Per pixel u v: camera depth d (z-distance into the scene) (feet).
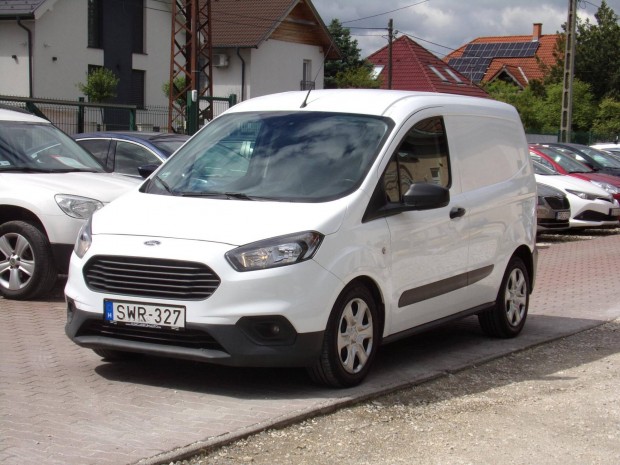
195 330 18.88
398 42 174.81
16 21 111.24
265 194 21.06
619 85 188.03
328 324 19.65
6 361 22.18
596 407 20.71
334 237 19.69
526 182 28.73
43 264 29.43
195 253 18.88
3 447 15.99
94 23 120.16
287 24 149.07
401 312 21.99
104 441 16.47
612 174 72.28
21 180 30.17
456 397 21.07
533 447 17.74
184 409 18.65
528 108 170.40
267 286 18.71
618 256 51.16
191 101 83.66
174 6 108.58
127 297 19.35
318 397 19.74
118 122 64.03
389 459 16.65
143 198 21.70
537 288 38.86
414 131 23.13
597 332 29.81
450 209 23.86
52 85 113.70
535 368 24.45
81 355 23.11
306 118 23.21
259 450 16.67
